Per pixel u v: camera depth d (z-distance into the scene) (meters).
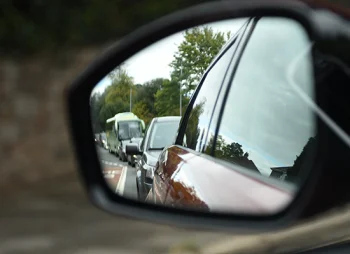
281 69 2.00
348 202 1.56
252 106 2.20
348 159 1.53
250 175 2.04
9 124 10.42
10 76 10.60
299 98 1.79
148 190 2.32
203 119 2.49
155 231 6.40
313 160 1.62
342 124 1.52
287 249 2.30
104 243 6.29
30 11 11.16
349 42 1.48
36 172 10.63
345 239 2.00
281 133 1.95
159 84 2.28
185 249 5.27
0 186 10.02
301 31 1.69
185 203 2.28
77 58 11.66
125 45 2.15
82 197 9.00
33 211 8.15
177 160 2.47
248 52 2.29
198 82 2.40
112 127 2.24
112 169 2.24
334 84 1.52
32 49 10.98
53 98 11.18
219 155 2.34
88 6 12.01
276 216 1.79
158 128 2.38
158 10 12.55
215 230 1.92
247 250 3.60
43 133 10.91
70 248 6.19
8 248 6.33
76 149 2.25
